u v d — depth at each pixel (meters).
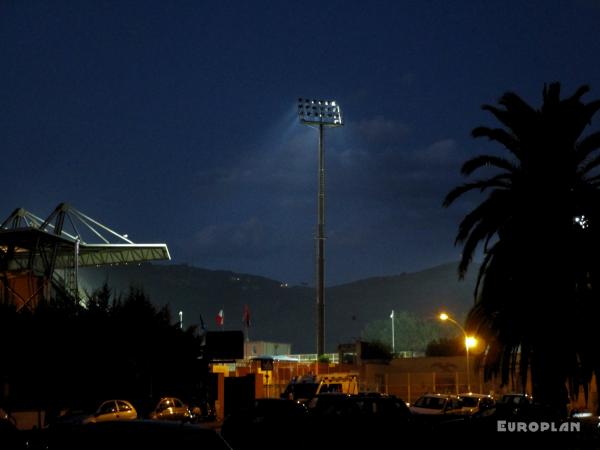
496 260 30.03
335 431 26.12
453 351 98.62
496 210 30.23
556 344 28.95
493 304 30.25
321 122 69.88
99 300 48.75
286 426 26.34
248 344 103.19
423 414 35.62
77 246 62.09
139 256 71.31
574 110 29.80
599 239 28.83
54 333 43.62
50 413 44.00
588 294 29.11
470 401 40.25
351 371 73.44
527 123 30.31
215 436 9.28
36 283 56.00
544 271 29.23
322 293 68.12
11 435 18.75
